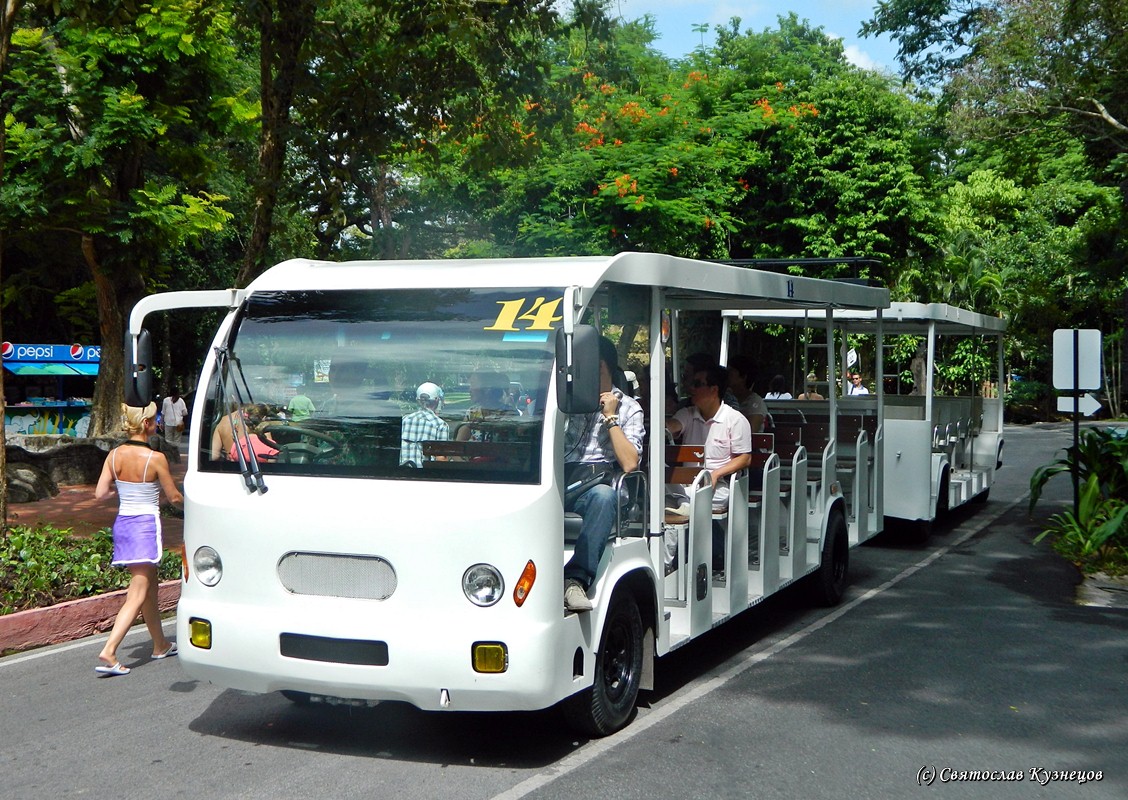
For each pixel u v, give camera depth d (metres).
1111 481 12.88
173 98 16.94
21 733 6.37
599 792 5.32
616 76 14.55
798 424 10.50
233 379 6.15
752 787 5.40
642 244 21.38
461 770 5.67
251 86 19.78
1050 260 44.50
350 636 5.48
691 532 7.06
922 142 22.92
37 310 32.16
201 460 6.09
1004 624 9.09
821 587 9.67
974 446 17.05
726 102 27.22
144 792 5.40
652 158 20.98
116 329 20.69
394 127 14.05
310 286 6.24
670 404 9.30
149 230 16.50
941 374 16.59
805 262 9.64
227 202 24.47
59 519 15.80
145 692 7.24
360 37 13.82
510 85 13.50
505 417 5.65
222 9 14.91
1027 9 16.25
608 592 6.00
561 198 21.33
